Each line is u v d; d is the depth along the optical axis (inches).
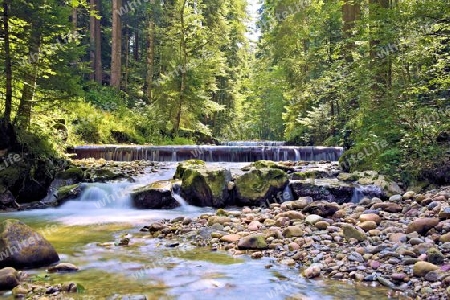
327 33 687.1
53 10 446.9
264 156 576.4
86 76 1066.1
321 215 266.8
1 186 369.1
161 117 898.1
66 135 578.9
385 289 150.3
